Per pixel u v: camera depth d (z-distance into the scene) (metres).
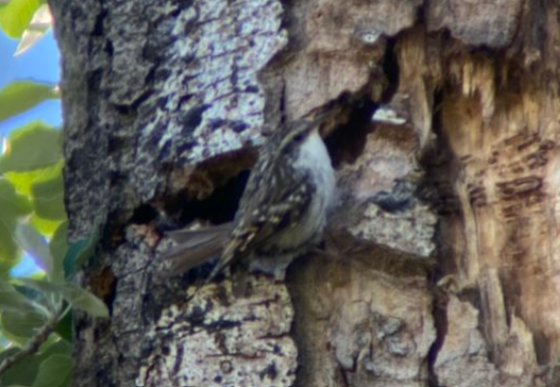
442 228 7.73
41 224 9.59
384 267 7.54
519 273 7.71
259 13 7.77
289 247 7.53
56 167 9.24
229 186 7.82
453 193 7.82
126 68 7.96
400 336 7.41
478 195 7.86
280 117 7.64
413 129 7.76
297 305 7.43
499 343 7.53
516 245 7.76
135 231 7.73
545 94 7.89
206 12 7.83
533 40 7.84
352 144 7.89
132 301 7.62
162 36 7.91
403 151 7.77
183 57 7.81
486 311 7.61
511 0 7.78
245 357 7.31
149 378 7.43
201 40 7.80
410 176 7.70
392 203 7.62
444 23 7.79
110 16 8.12
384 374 7.34
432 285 7.55
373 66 7.73
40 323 8.11
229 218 7.88
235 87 7.68
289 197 7.48
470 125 7.96
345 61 7.75
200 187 7.69
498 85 7.89
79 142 8.23
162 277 7.53
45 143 9.00
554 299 7.65
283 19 7.75
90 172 8.10
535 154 7.86
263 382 7.27
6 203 9.12
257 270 7.48
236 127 7.61
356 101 7.76
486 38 7.74
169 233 7.54
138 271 7.66
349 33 7.76
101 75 8.12
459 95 7.92
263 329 7.35
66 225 9.01
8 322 8.17
